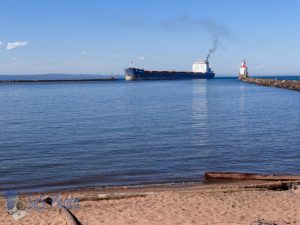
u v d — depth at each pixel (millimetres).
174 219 12703
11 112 57531
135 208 14125
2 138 34438
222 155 27328
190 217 12906
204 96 97438
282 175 20438
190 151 28703
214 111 59500
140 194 16484
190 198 15531
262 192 16828
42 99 88438
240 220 12508
